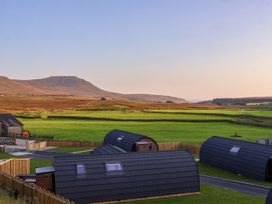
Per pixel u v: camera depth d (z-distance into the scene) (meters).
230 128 135.62
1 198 33.59
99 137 111.88
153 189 41.03
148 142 67.69
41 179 38.47
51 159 71.00
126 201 39.59
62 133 120.75
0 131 116.00
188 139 105.75
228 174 57.69
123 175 40.12
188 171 43.41
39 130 128.38
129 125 146.00
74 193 37.34
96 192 38.31
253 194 44.62
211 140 68.62
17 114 188.88
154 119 164.25
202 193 44.06
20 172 50.69
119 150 55.16
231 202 40.34
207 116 180.62
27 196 35.22
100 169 39.56
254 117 166.62
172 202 39.72
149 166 41.94
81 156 40.62
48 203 30.92
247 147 58.81
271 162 52.84
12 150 84.38
